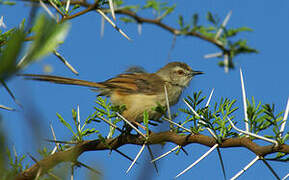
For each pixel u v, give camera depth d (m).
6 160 2.07
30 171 5.59
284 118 5.47
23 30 1.81
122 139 7.65
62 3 7.72
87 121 7.87
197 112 6.82
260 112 5.99
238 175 5.50
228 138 6.15
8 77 1.80
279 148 5.32
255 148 5.64
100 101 8.41
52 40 1.81
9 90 2.21
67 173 2.93
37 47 1.79
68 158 3.00
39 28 1.81
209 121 6.45
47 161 5.69
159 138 7.03
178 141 6.77
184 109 6.86
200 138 6.48
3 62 1.76
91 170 2.55
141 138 7.35
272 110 5.27
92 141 7.73
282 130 5.36
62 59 6.62
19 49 1.78
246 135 6.04
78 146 7.56
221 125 6.53
